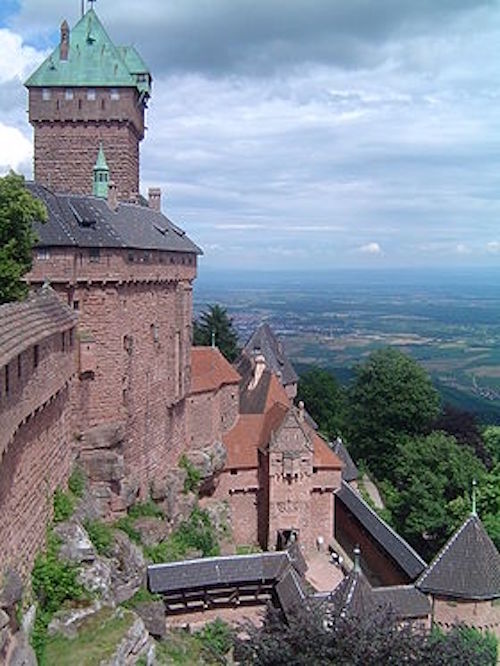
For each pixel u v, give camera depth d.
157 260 62.16
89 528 47.38
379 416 102.38
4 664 29.53
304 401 113.88
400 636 35.50
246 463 72.88
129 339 56.47
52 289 48.25
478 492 73.69
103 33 76.75
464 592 53.97
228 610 58.25
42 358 38.72
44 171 75.81
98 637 38.72
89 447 52.56
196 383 71.38
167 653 49.06
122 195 76.06
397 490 91.56
